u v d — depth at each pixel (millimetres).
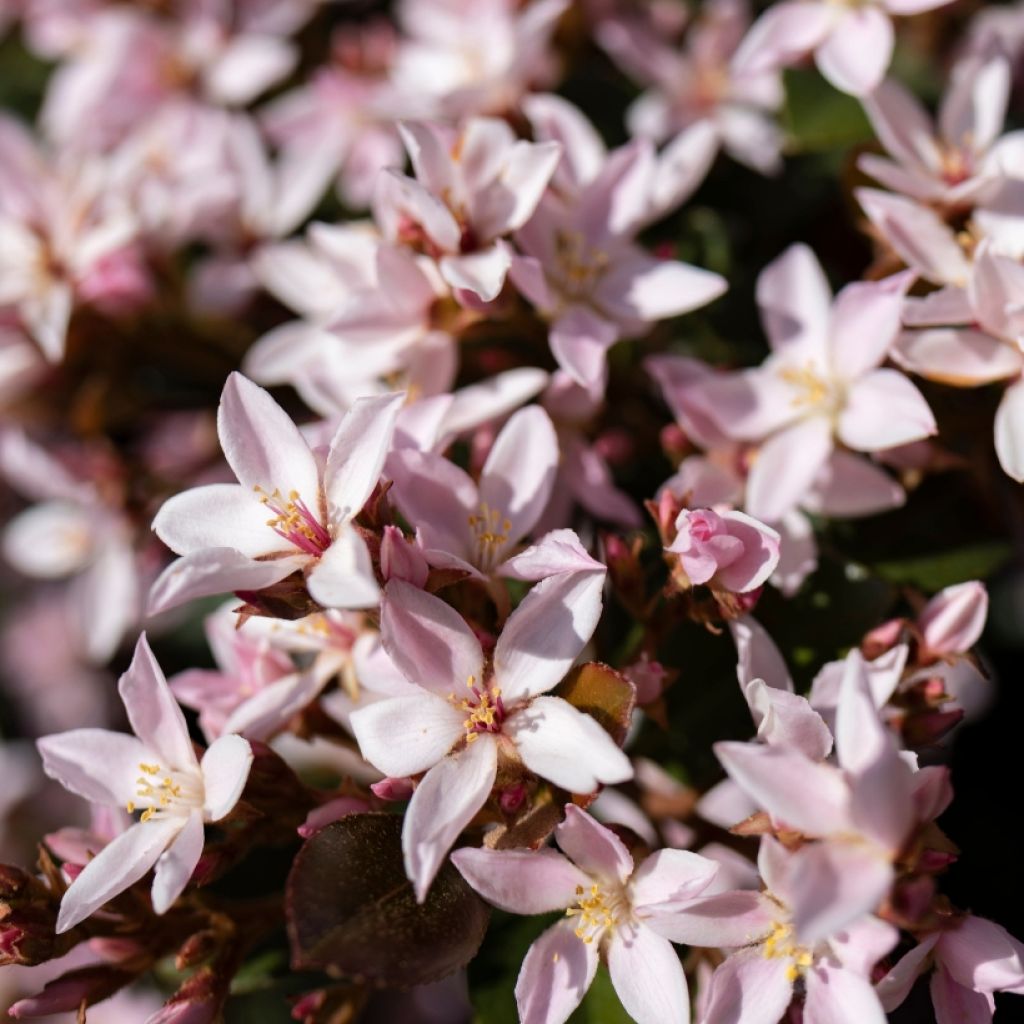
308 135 288
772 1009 206
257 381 260
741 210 283
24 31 320
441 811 206
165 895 208
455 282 228
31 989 285
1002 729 270
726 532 216
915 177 240
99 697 312
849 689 198
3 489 318
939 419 237
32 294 271
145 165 283
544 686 210
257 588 209
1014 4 286
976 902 259
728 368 252
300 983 243
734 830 207
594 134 261
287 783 221
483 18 283
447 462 219
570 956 211
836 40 254
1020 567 275
